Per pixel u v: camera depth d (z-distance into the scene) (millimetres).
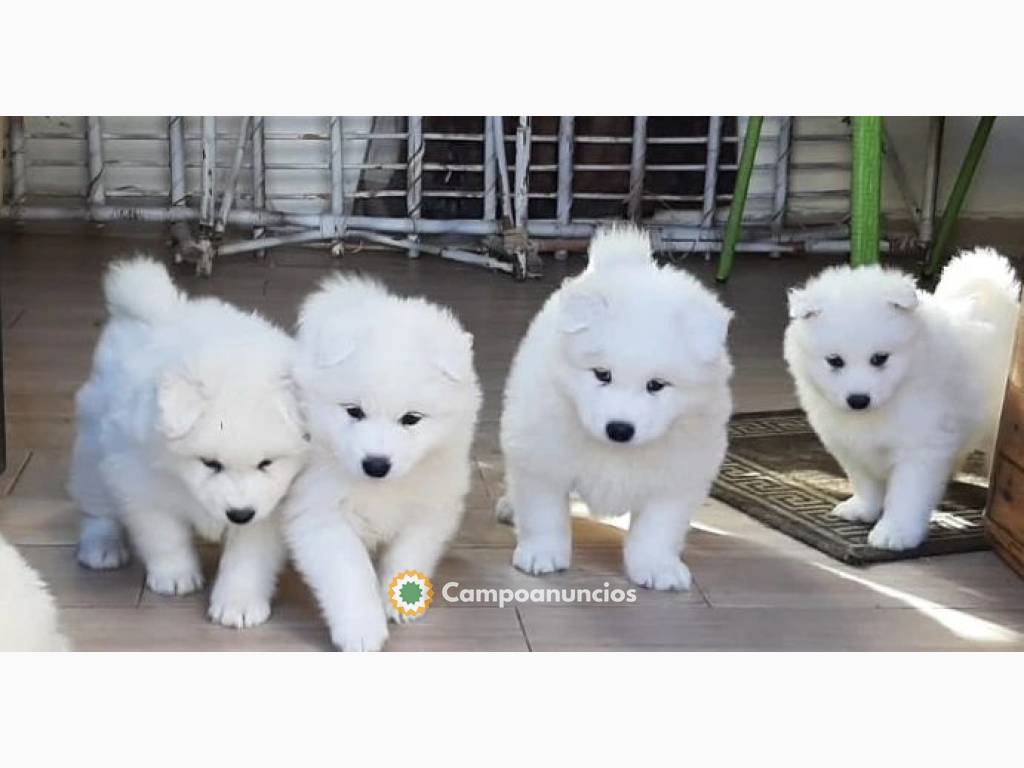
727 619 1156
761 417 1697
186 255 2309
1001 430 1303
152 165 2545
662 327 1104
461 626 1128
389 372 1022
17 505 1342
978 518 1398
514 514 1275
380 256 2498
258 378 1043
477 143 2539
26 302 2092
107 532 1229
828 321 1279
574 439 1185
